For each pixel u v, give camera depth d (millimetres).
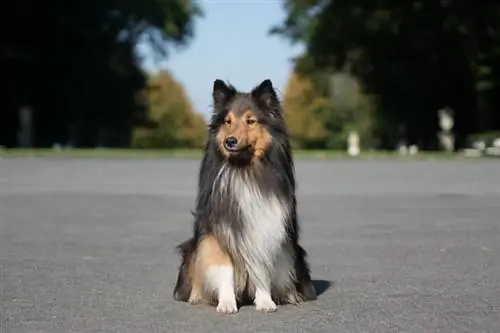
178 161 35500
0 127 58781
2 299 7891
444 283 8766
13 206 17125
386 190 21141
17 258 10500
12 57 57562
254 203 7156
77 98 60594
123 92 64062
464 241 12070
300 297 7723
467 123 58281
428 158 39500
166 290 8375
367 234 12914
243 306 7539
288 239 7387
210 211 7289
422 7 53562
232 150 7047
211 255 7301
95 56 59812
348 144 73875
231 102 7332
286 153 7414
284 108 7582
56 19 56688
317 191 20797
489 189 21422
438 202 18016
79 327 6711
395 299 7891
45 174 26766
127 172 27906
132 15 63562
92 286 8602
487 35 53500
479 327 6676
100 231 13273
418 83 56469
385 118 61094
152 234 12930
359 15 55906
